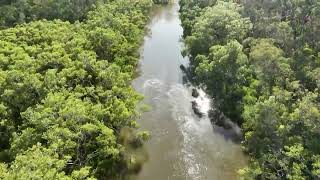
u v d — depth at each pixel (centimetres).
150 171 6338
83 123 5925
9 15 10656
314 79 6831
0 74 6988
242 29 8894
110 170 6228
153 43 11356
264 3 9388
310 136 5728
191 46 9262
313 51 7881
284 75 7188
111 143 5872
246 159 6500
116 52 8744
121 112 6194
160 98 8369
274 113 6197
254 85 7256
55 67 7662
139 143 6919
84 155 5872
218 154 6694
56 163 4925
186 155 6694
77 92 6694
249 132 6456
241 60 7581
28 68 7312
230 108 7488
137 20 11025
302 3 8694
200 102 8144
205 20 9188
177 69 9712
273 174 5519
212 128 7344
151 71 9606
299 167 5100
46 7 11012
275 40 8262
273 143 6075
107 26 9531
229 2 10206
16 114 6719
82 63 7481
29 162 4681
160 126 7438
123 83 7206
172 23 13200
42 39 8900
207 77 8125
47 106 6094
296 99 6662
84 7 11550
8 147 6312
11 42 8719
